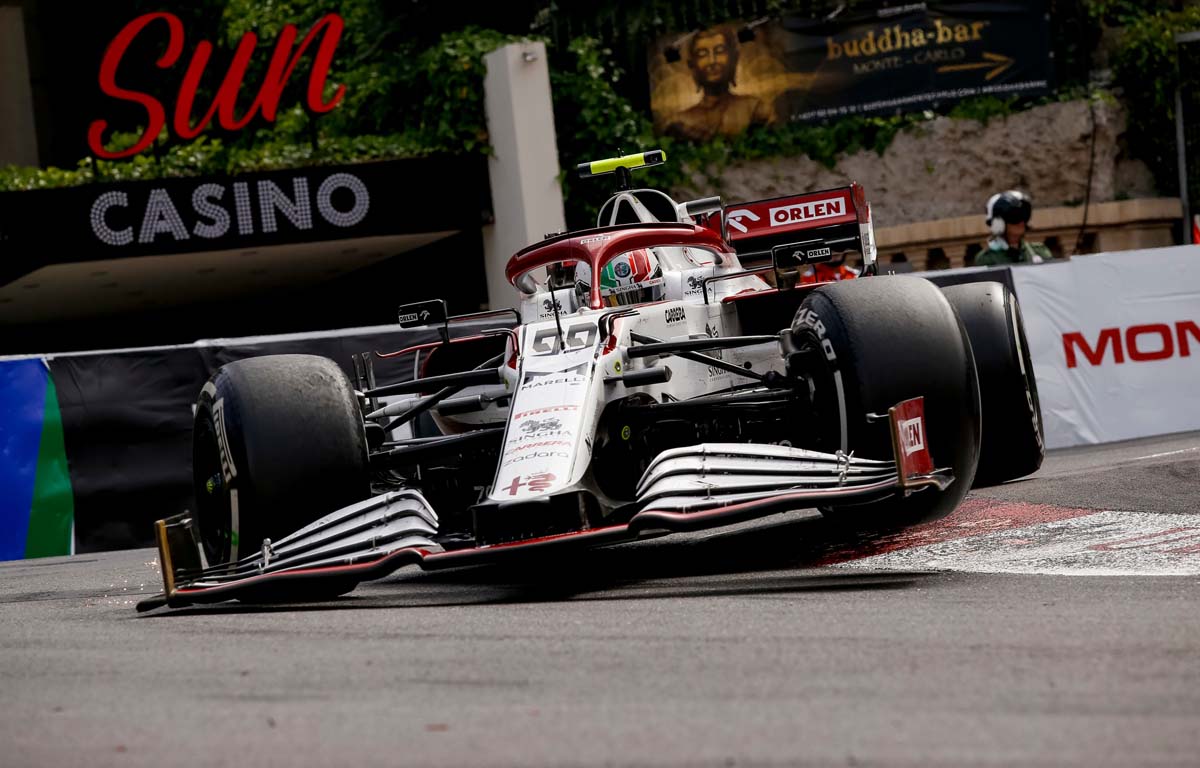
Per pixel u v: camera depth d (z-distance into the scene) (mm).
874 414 16672
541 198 51625
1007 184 55938
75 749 9023
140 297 60688
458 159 52688
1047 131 55688
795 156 56125
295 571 16062
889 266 45062
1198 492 22250
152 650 13195
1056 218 55781
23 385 32906
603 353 17859
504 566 21406
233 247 49781
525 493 15633
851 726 8609
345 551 16266
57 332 66625
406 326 20875
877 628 12055
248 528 17203
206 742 8992
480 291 54562
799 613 13156
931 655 10734
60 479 33125
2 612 18656
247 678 11242
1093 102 55719
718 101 56375
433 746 8578
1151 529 18656
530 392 17406
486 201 53125
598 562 20266
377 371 35781
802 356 17797
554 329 18359
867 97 55875
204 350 34312
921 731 8430
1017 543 18344
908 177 55875
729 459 15734
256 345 34688
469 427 21875
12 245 47438
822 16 55656
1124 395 40438
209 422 18156
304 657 12148
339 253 56250
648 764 7914
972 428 17078
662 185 56156
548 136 51750
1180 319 40938
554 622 13547
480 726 9047
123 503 33562
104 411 33562
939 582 14984
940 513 17625
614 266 20359
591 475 16516
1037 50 55375
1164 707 8836
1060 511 21359
